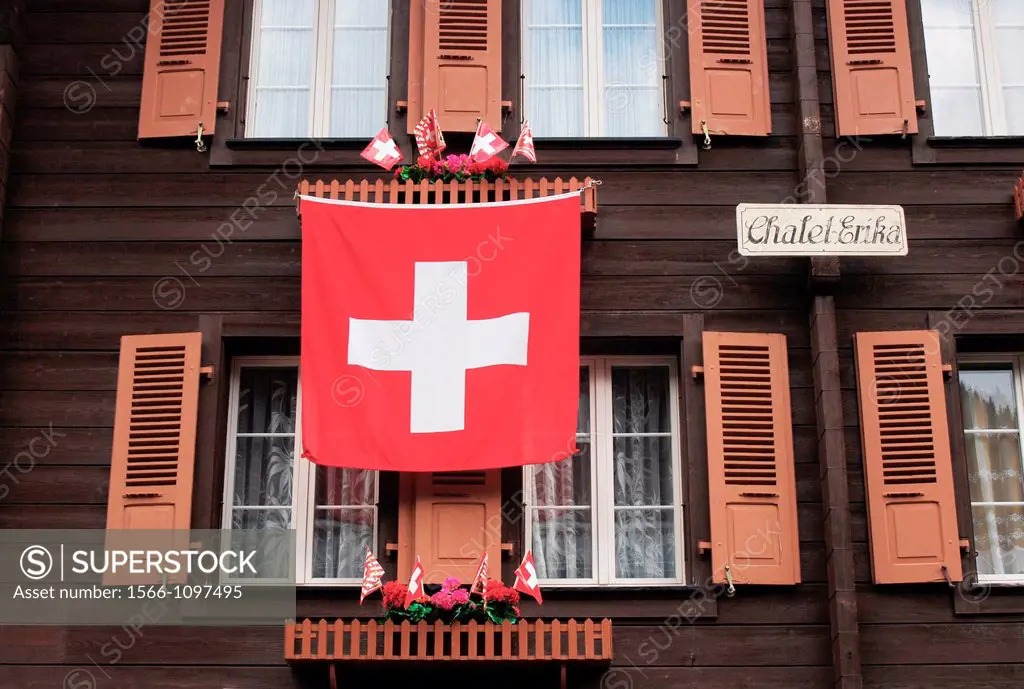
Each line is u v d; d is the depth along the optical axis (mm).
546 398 12047
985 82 13727
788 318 12703
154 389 12391
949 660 11758
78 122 13305
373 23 13875
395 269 12336
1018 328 12688
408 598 11406
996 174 13156
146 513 12055
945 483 12125
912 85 13328
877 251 12406
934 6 13930
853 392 12500
